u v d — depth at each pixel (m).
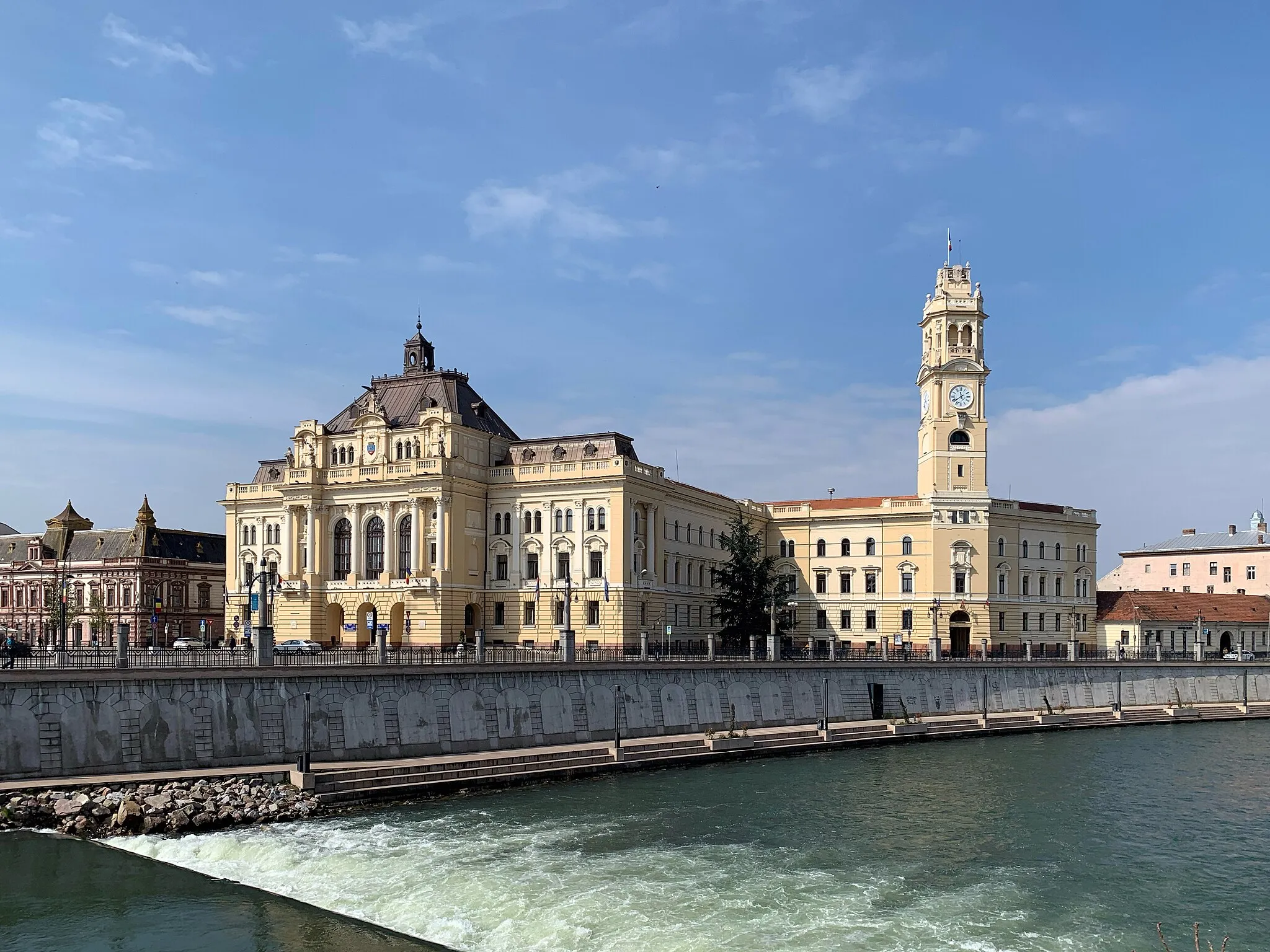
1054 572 149.12
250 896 49.47
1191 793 74.31
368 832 60.06
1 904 48.25
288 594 130.75
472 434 129.88
